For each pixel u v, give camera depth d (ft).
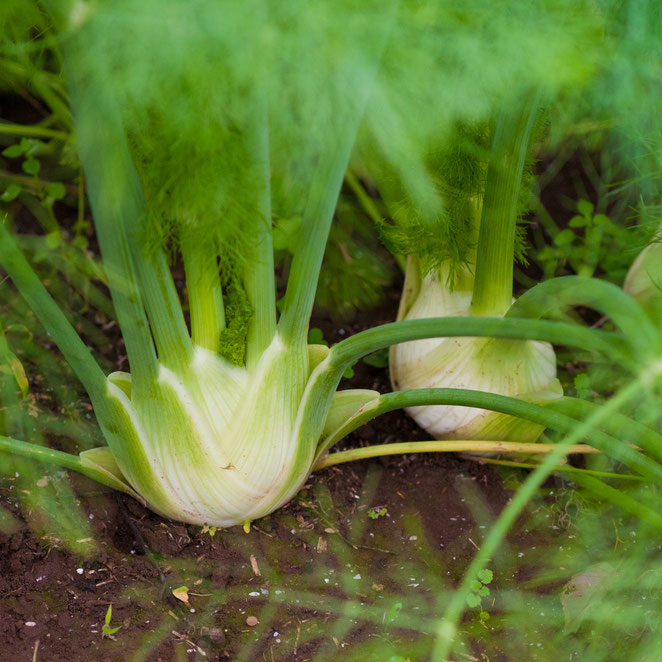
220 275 3.27
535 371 3.52
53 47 3.18
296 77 2.99
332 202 3.16
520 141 3.33
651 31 3.27
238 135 3.05
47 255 3.94
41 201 4.15
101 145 3.01
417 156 3.12
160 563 3.39
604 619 3.32
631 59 3.29
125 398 3.26
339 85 2.99
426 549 3.48
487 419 3.53
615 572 3.38
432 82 3.05
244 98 3.02
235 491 3.36
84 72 2.96
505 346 3.48
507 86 3.16
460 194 3.43
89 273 3.93
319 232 3.18
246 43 2.93
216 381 3.30
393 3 2.97
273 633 3.30
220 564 3.41
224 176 3.04
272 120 3.08
